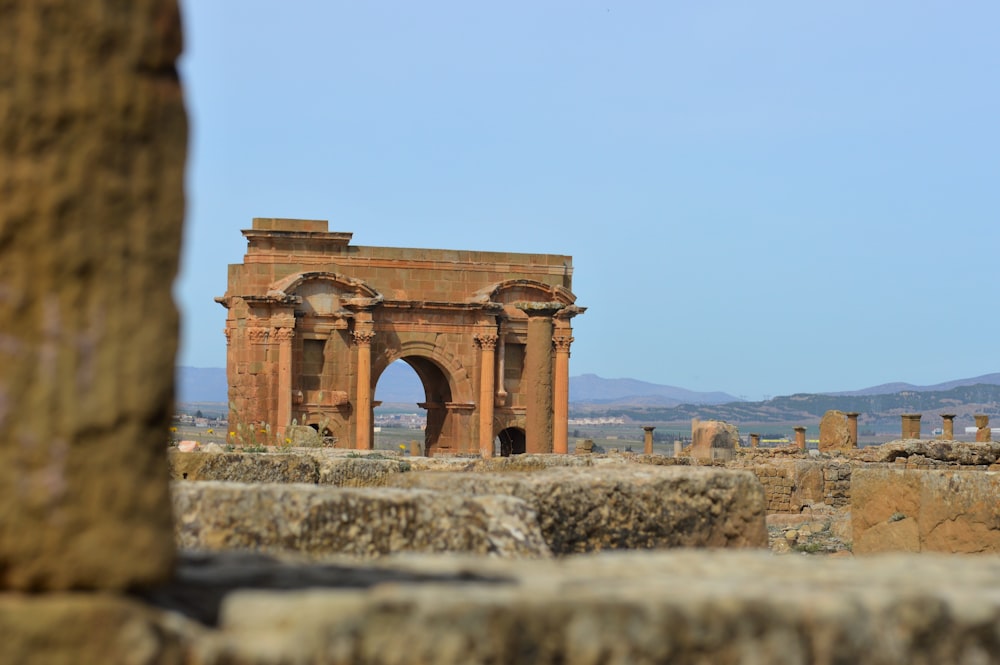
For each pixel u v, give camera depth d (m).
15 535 7.57
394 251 116.00
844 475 68.06
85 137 7.82
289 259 112.19
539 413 103.38
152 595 8.12
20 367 7.66
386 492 14.79
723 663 8.36
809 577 10.20
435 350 116.62
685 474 17.98
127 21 7.93
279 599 7.79
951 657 9.18
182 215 8.12
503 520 14.78
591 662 8.02
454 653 7.71
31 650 7.22
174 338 8.04
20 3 7.75
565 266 122.06
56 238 7.75
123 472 7.82
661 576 9.83
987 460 66.81
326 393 112.94
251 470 28.97
